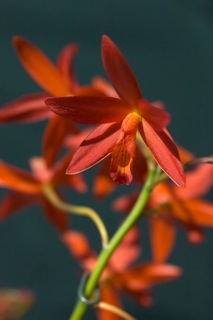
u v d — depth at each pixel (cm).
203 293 138
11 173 54
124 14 159
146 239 138
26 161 147
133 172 51
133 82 43
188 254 139
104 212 140
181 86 156
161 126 43
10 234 137
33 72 52
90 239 139
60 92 52
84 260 55
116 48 43
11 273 135
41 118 52
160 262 54
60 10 156
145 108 43
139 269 54
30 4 155
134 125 44
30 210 139
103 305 51
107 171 54
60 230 56
